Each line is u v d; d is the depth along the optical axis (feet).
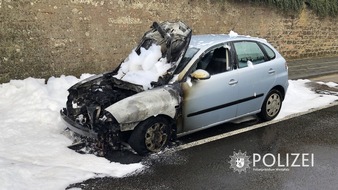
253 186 15.62
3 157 16.84
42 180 15.02
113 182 15.42
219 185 15.57
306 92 32.58
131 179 15.76
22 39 27.02
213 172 16.72
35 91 24.45
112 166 16.78
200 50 20.39
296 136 21.58
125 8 32.81
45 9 27.89
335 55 62.18
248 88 21.97
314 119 24.82
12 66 26.71
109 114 16.98
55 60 28.94
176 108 18.56
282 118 24.77
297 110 26.73
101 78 20.86
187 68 19.51
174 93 18.53
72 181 15.20
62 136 19.77
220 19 42.29
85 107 18.26
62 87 26.76
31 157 17.16
